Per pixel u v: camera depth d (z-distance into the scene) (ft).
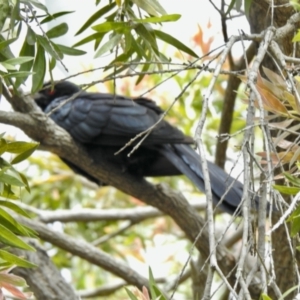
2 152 17.15
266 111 18.76
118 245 52.29
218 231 42.78
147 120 33.78
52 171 49.39
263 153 16.94
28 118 29.14
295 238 16.90
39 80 20.83
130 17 20.25
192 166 33.17
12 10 19.76
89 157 33.19
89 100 34.91
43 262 31.83
